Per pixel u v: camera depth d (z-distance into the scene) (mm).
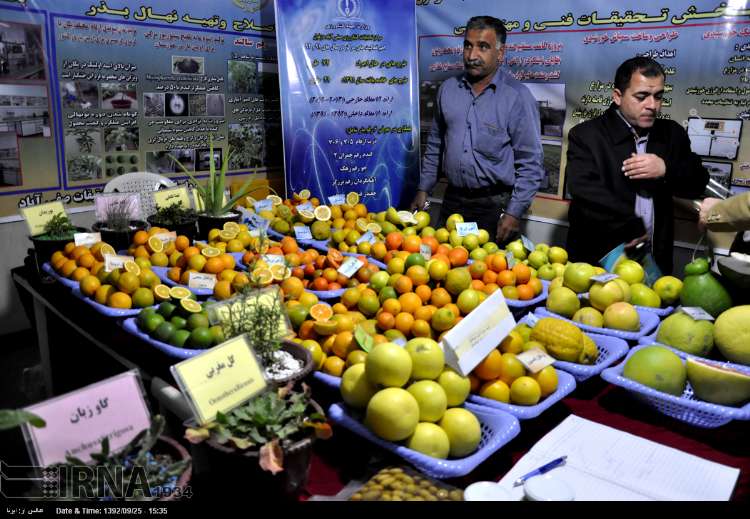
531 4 3701
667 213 2889
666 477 1180
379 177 3838
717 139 3180
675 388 1434
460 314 1726
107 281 1891
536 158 3375
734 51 3051
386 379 1233
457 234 2350
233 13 3980
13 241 3311
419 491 1085
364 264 2023
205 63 3891
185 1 3729
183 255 2090
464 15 4004
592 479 1165
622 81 2676
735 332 1516
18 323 3488
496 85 3365
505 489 1091
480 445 1288
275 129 4395
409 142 3838
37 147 3270
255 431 1048
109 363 2209
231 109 4090
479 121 3395
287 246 2287
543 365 1417
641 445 1293
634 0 3318
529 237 3982
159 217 2562
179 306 1670
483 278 1975
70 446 970
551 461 1224
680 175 2748
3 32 3049
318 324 1537
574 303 1857
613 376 1467
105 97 3477
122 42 3492
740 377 1354
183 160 3893
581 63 3572
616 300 1820
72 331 2371
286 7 3539
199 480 1076
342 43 3639
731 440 1378
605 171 2809
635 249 2367
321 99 3666
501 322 1437
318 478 1233
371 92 3727
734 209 1873
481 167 3439
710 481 1171
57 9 3215
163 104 3734
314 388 1500
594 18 3475
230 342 1204
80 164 3445
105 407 1020
